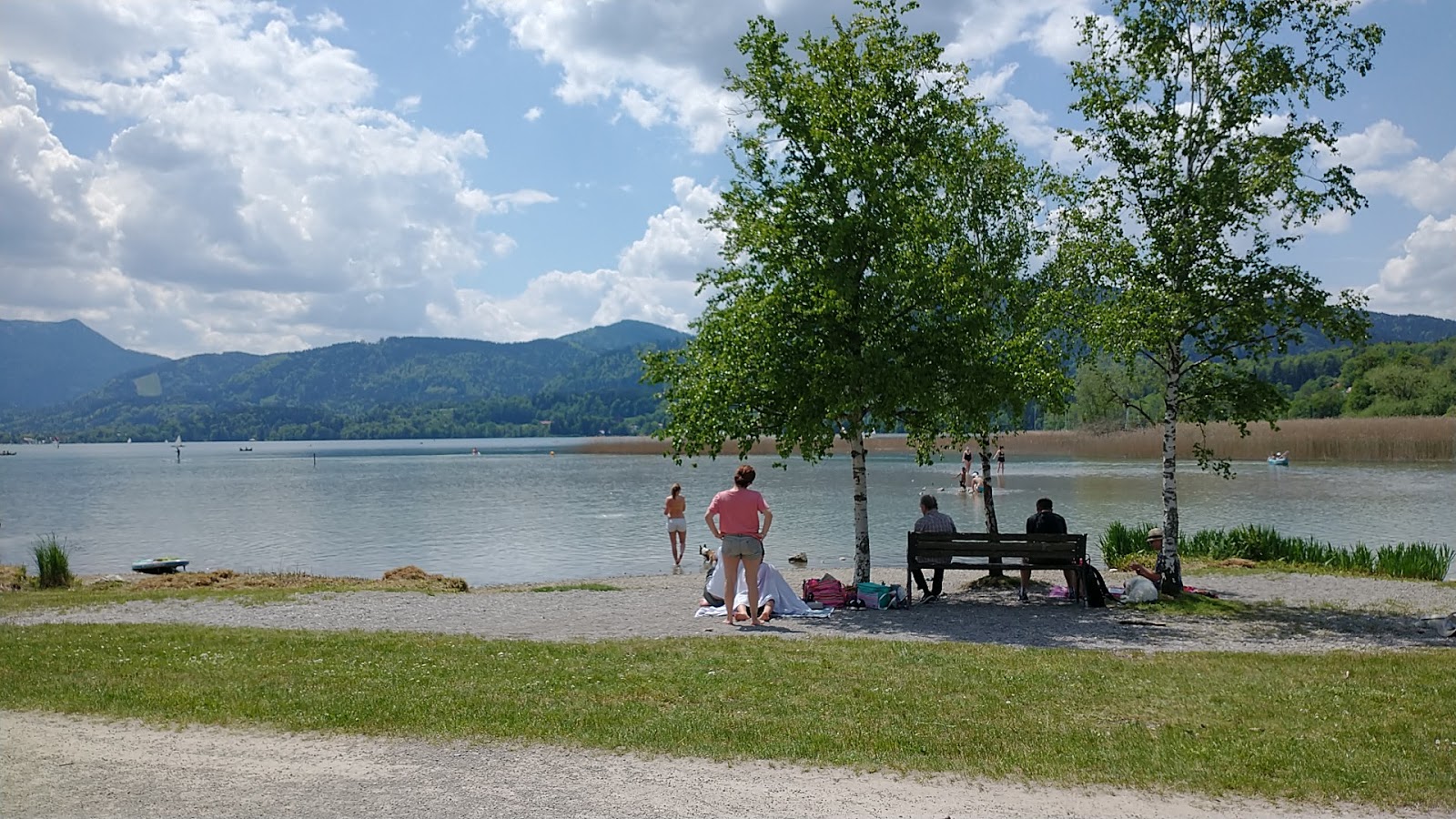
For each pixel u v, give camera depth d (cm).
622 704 863
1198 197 1562
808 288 1623
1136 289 1614
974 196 1939
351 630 1389
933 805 623
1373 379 11106
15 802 619
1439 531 2973
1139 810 622
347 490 6138
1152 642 1279
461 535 3450
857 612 1530
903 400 1580
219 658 1105
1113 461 7650
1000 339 1775
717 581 1558
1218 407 1697
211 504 5069
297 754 721
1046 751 730
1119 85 1658
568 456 13075
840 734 768
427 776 672
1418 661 1085
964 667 1043
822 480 6350
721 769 689
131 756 716
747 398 1673
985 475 1898
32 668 1043
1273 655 1128
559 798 629
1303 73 1562
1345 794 646
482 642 1223
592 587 1944
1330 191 1529
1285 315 1555
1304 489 4659
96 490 6569
